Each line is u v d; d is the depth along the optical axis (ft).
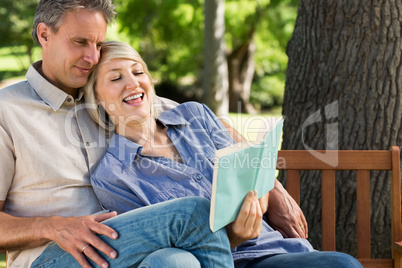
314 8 11.23
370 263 9.15
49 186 7.50
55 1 7.47
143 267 6.28
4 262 14.11
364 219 9.31
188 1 38.58
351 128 10.83
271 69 63.16
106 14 7.80
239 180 6.68
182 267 6.27
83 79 7.86
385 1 10.48
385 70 10.57
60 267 6.95
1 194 7.29
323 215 9.28
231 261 6.71
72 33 7.52
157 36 44.04
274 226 8.66
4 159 7.27
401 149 10.53
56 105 7.76
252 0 41.91
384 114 10.59
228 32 45.16
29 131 7.45
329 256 7.13
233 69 55.57
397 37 10.49
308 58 11.38
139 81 8.15
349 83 10.82
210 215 6.38
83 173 7.82
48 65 7.77
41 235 6.76
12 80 56.13
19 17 46.29
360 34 10.67
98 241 6.61
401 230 9.15
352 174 10.73
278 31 51.60
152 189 7.89
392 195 9.23
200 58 54.75
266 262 7.52
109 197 7.81
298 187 9.29
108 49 8.09
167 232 6.56
